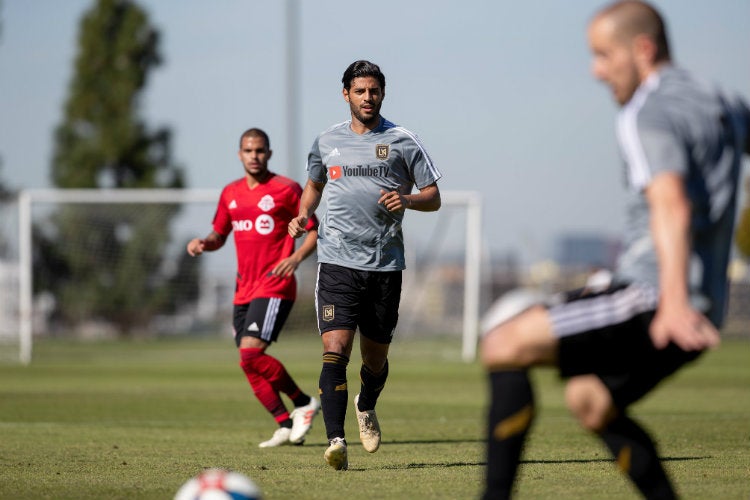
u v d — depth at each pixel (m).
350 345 22.53
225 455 24.28
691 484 18.91
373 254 22.53
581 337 12.78
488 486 12.93
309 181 24.06
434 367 73.38
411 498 17.30
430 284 121.12
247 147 27.41
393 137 22.62
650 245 12.78
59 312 97.62
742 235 128.00
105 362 76.88
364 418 23.52
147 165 144.88
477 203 83.00
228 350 93.94
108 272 96.38
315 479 19.81
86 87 144.62
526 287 130.25
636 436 13.75
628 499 17.20
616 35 12.79
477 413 37.91
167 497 17.55
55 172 144.25
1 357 80.69
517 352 12.94
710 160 12.58
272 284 27.45
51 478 19.92
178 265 97.75
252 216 27.48
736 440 27.58
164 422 33.66
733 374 65.12
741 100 13.48
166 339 106.06
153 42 146.12
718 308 13.10
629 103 12.77
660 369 13.24
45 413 36.72
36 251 95.12
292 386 26.83
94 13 145.25
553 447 25.98
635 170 12.26
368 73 22.47
